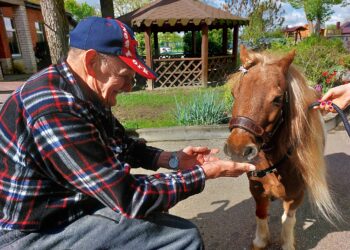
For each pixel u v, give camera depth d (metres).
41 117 1.20
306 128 1.88
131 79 1.46
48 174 1.29
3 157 1.30
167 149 4.71
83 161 1.23
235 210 3.10
